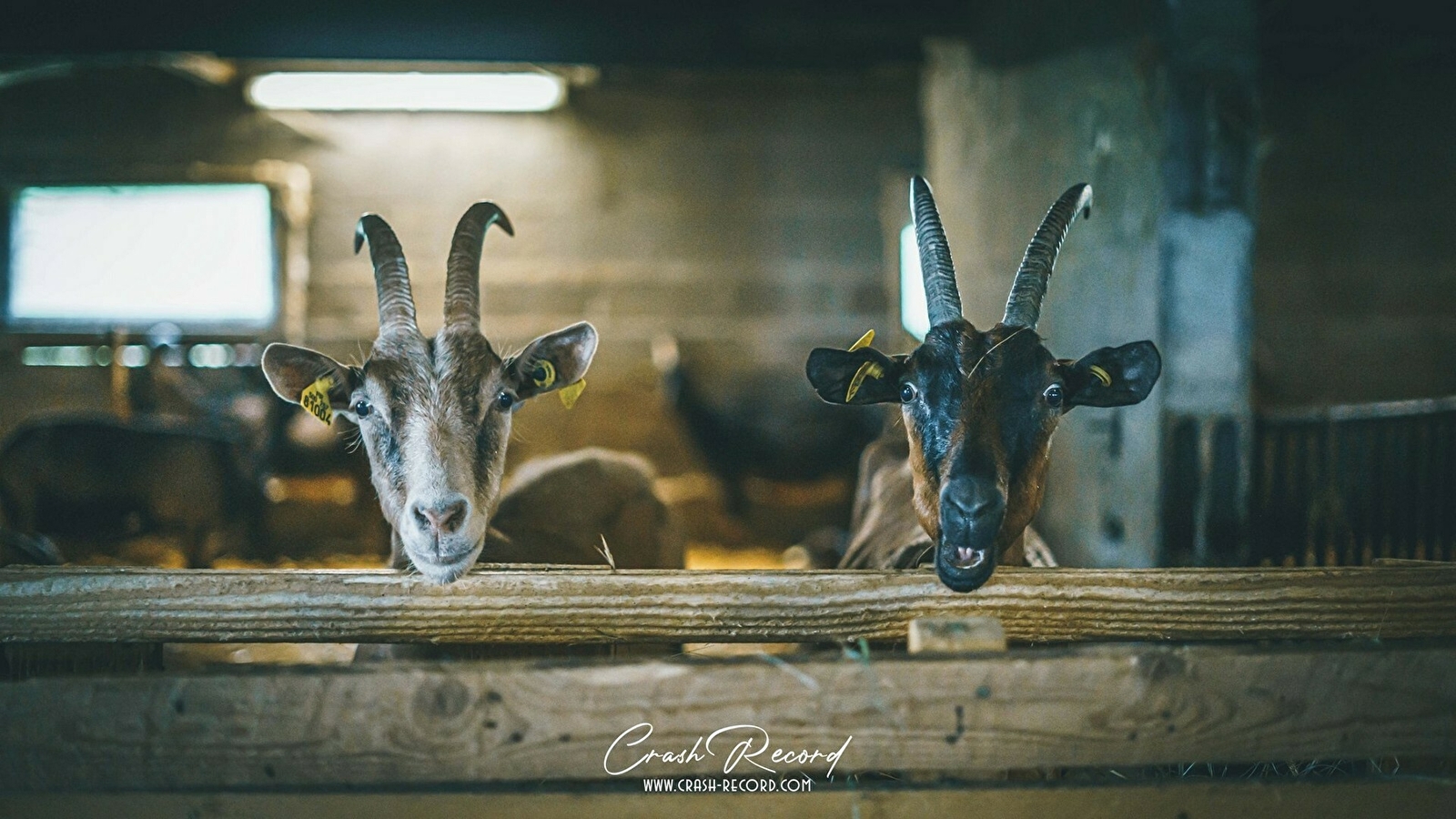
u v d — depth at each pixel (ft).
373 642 8.68
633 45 27.89
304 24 26.32
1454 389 37.70
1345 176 37.68
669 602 8.67
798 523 38.52
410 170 40.65
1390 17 25.71
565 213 41.16
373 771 7.06
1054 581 8.76
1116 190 19.07
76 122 39.19
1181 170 17.46
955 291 10.52
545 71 37.65
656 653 13.43
